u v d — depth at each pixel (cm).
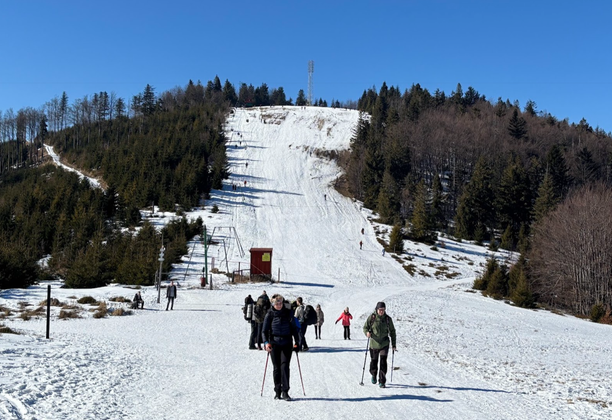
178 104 18000
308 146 12431
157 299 3123
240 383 982
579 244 4406
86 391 812
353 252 6241
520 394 1043
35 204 6794
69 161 12200
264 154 11725
